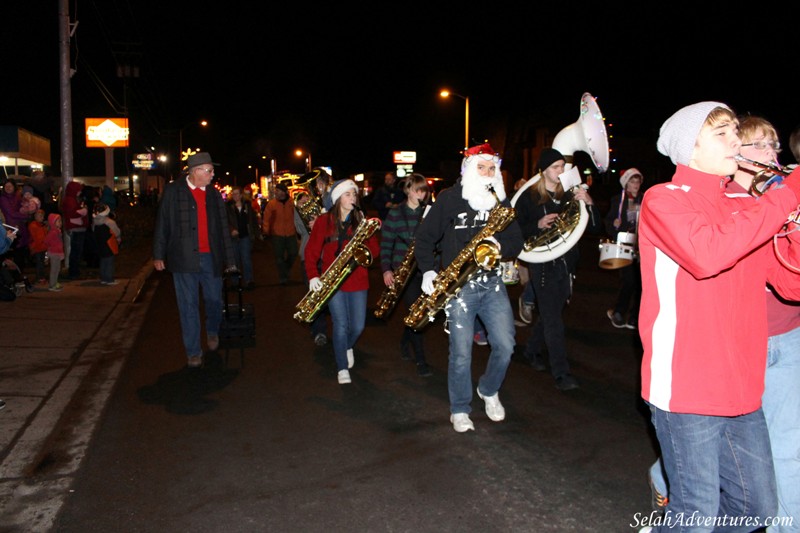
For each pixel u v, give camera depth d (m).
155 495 4.10
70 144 13.87
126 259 16.39
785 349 3.03
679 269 2.54
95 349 7.49
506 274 6.26
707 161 2.61
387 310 6.65
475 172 4.85
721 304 2.50
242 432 5.12
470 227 4.88
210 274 6.96
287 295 11.57
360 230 6.04
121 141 26.94
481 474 4.36
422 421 5.32
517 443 4.85
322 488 4.19
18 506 3.95
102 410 5.59
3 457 4.58
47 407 5.53
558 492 4.11
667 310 2.56
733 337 2.51
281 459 4.62
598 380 6.34
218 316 7.30
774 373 3.05
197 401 5.84
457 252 4.91
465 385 5.02
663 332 2.57
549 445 4.82
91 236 14.16
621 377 6.44
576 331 8.32
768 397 3.07
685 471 2.59
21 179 16.56
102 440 4.95
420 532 3.67
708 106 2.61
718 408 2.49
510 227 5.01
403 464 4.53
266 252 19.56
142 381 6.43
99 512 3.89
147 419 5.39
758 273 2.60
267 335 8.41
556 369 6.06
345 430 5.14
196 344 6.85
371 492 4.13
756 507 2.62
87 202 13.97
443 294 4.88
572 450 4.73
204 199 6.88
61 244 11.19
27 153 26.62
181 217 6.66
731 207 2.69
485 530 3.68
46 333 8.05
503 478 4.30
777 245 2.78
